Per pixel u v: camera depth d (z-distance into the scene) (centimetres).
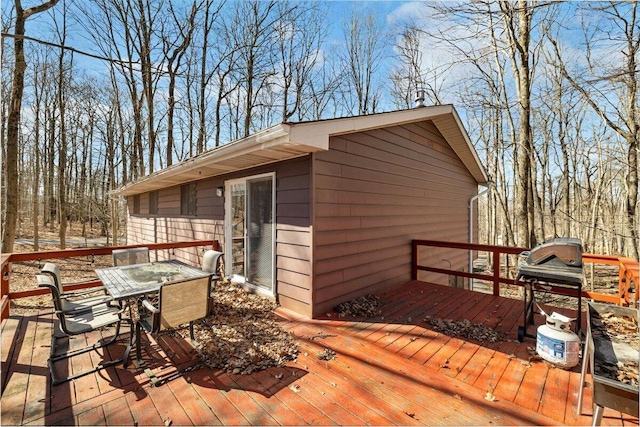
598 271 1227
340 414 197
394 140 510
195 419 194
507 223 1062
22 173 1736
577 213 1314
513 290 941
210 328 333
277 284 416
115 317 279
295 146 317
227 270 534
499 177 1287
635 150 641
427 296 454
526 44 743
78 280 784
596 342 189
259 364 257
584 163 1311
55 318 372
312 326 339
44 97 1631
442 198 693
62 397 216
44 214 2023
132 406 206
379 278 475
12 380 236
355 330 329
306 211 365
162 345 295
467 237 845
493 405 204
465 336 314
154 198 893
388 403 207
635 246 777
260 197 451
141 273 352
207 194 600
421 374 242
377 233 469
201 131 1307
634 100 643
